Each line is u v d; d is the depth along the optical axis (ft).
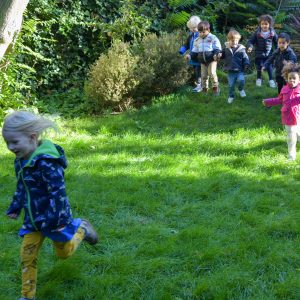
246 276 8.21
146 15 24.56
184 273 8.37
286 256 8.75
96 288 7.97
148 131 17.43
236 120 18.15
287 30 25.49
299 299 7.66
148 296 7.80
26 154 7.06
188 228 9.85
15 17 16.24
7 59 18.13
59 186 6.98
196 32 20.70
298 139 14.43
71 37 22.57
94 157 14.40
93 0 23.16
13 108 18.56
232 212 10.82
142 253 9.07
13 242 9.52
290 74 14.10
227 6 26.55
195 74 21.34
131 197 11.46
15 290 8.02
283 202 11.22
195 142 15.81
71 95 21.21
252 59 24.48
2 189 12.08
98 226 10.21
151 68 20.04
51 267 8.62
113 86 19.44
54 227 7.16
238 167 13.56
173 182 12.44
